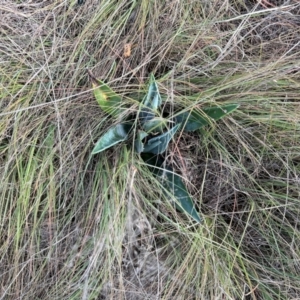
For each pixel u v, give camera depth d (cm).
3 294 94
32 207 93
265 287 96
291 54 101
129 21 102
